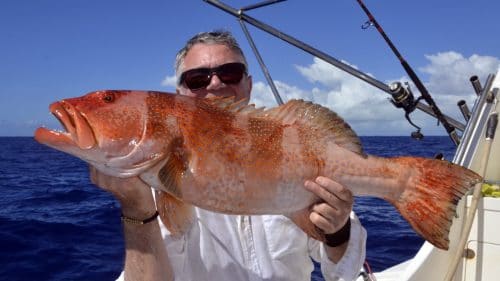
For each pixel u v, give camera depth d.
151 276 0.72
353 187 0.75
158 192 0.73
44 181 5.06
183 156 0.70
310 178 0.73
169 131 0.70
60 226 2.56
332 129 0.75
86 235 2.39
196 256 0.83
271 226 0.84
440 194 0.74
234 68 0.96
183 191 0.70
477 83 1.25
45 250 2.13
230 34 0.98
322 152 0.74
